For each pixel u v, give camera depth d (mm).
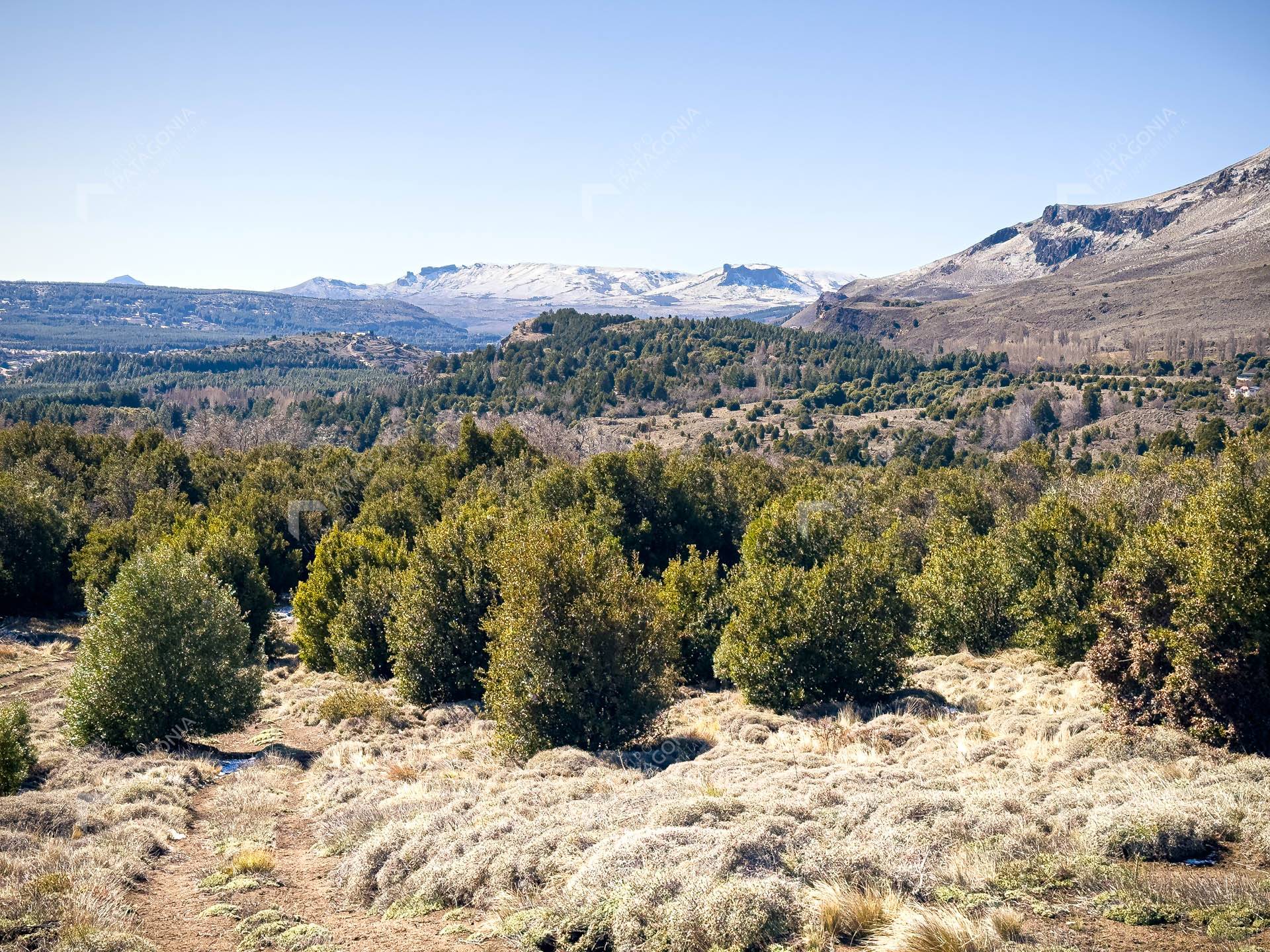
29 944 10281
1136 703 19281
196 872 14164
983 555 40188
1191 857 10195
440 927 10898
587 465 61125
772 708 28078
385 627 39531
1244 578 17344
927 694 28062
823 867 10320
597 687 23375
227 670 27078
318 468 98375
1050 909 8922
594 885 10633
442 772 21188
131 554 60219
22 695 37281
